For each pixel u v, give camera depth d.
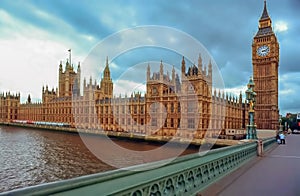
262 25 126.88
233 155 13.32
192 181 7.66
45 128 150.88
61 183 3.33
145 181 5.09
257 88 122.81
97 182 3.91
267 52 121.69
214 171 9.91
